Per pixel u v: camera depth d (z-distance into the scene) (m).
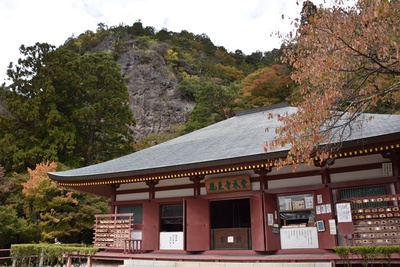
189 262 12.39
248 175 12.98
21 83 33.06
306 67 7.63
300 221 12.34
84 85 35.28
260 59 91.12
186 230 13.73
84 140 35.28
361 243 10.45
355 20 7.06
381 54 7.21
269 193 12.62
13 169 28.94
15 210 22.91
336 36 7.07
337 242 11.14
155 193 15.19
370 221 10.44
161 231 14.68
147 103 64.12
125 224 14.77
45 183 21.55
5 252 21.47
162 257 13.24
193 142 17.09
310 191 12.21
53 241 22.89
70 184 15.77
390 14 6.74
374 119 12.98
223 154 12.81
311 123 7.11
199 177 14.23
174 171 13.25
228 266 11.56
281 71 40.25
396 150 10.80
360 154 11.45
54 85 33.66
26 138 30.80
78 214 23.41
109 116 35.38
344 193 11.71
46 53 33.78
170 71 74.31
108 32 91.31
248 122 18.61
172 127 58.09
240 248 12.95
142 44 82.06
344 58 7.12
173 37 96.38
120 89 37.88
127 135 37.47
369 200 10.31
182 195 14.55
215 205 17.23
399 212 10.09
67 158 31.48
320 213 11.69
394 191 10.88
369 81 8.23
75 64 34.72
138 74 68.38
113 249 14.95
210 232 13.58
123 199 15.95
